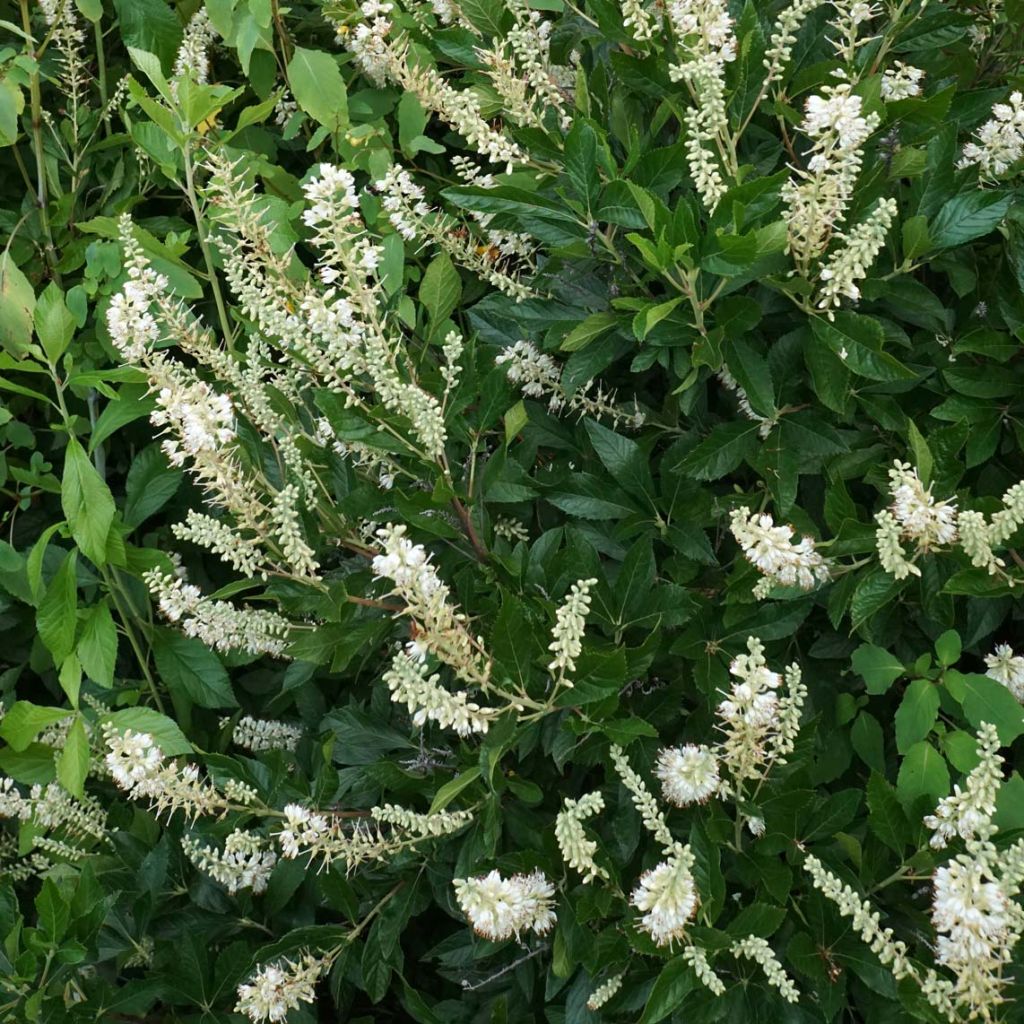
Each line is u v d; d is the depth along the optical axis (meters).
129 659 1.50
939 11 1.32
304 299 1.29
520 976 1.31
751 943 1.21
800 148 1.35
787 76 1.33
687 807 1.29
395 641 1.37
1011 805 1.22
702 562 1.34
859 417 1.33
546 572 1.29
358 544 1.34
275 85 1.53
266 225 1.38
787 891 1.24
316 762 1.38
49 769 1.40
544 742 1.27
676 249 1.24
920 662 1.24
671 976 1.20
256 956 1.31
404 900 1.32
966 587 1.23
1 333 1.42
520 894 1.21
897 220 1.30
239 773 1.34
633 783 1.22
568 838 1.21
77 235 1.53
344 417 1.28
